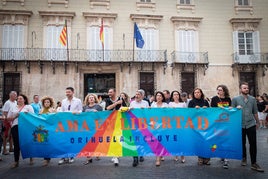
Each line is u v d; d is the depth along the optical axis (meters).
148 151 6.58
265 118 16.03
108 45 20.73
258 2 22.73
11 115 7.04
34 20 20.14
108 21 20.81
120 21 21.00
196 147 6.56
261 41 22.38
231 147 6.34
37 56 19.72
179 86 20.89
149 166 6.54
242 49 22.19
